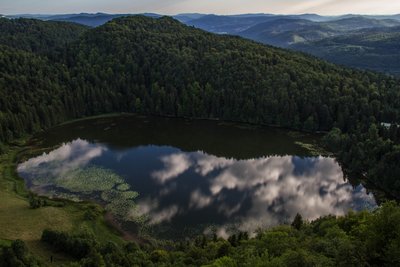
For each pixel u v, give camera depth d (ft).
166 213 349.20
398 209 170.40
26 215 315.99
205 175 442.91
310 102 638.12
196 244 282.15
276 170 460.96
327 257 175.63
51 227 299.17
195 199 377.91
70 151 527.40
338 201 377.91
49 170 452.35
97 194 387.55
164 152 527.81
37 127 614.75
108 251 246.06
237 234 313.73
